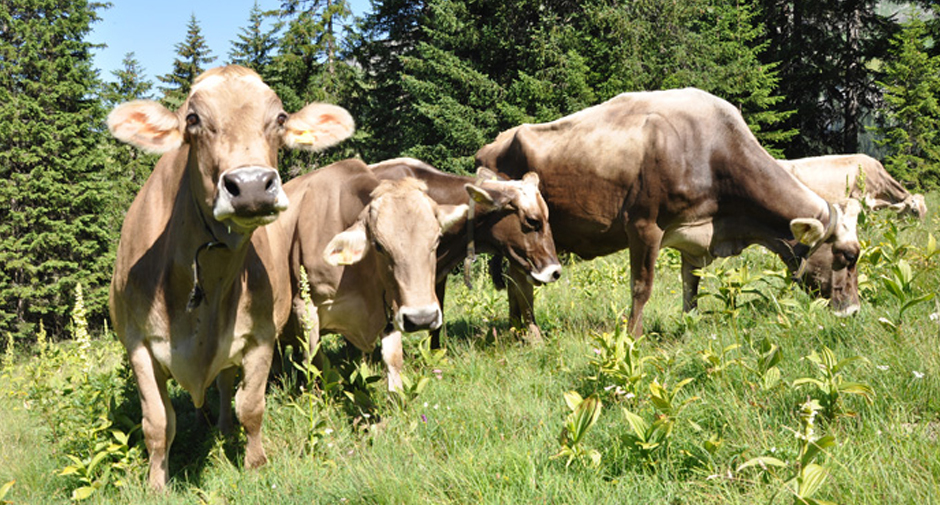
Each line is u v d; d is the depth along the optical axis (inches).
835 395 133.8
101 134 1104.2
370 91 1002.7
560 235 261.1
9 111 1004.6
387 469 138.0
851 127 970.7
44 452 178.7
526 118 714.2
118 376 203.0
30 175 1005.2
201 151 124.5
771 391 148.3
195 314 146.1
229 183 114.4
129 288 150.3
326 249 175.6
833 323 183.3
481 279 335.3
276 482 147.2
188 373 150.0
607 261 408.2
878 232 311.4
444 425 166.6
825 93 976.9
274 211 115.6
